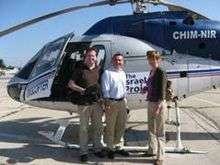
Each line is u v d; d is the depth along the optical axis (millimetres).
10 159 4441
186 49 5348
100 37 5359
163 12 5469
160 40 5348
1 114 8625
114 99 4383
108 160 4422
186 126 6777
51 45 5469
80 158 4406
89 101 4316
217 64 5375
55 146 5078
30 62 5672
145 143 5289
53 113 8758
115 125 4531
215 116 8195
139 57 5266
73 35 5273
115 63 4410
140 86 5242
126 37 5371
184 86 5355
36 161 4379
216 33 5324
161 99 4188
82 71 4320
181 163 4309
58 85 5277
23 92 5504
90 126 4836
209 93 15438
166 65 5305
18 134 5973
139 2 5449
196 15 5492
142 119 7770
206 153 4742
